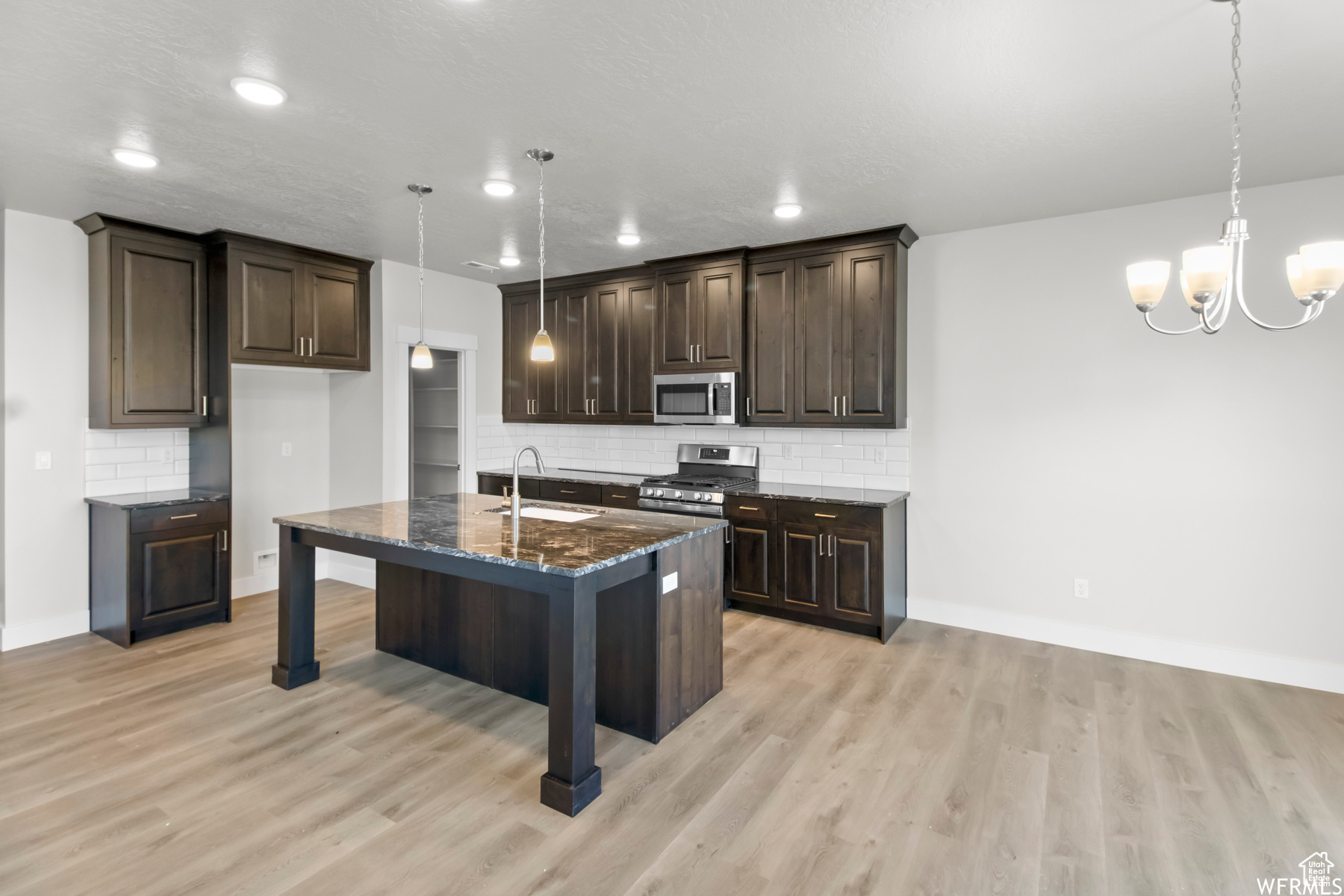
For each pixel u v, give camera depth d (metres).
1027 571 3.82
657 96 2.30
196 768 2.42
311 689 3.11
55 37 1.92
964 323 3.94
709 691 3.01
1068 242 3.64
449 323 5.16
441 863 1.93
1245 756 2.52
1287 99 2.30
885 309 3.89
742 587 4.21
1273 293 3.17
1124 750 2.57
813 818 2.16
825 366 4.10
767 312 4.30
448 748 2.59
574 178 3.06
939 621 4.09
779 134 2.60
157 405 3.82
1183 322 3.38
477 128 2.55
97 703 2.93
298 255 4.27
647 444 5.30
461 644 3.24
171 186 3.15
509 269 4.97
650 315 4.84
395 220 3.71
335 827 2.09
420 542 2.59
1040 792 2.29
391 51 2.01
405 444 4.80
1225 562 3.32
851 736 2.69
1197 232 3.33
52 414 3.68
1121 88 2.23
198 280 3.99
